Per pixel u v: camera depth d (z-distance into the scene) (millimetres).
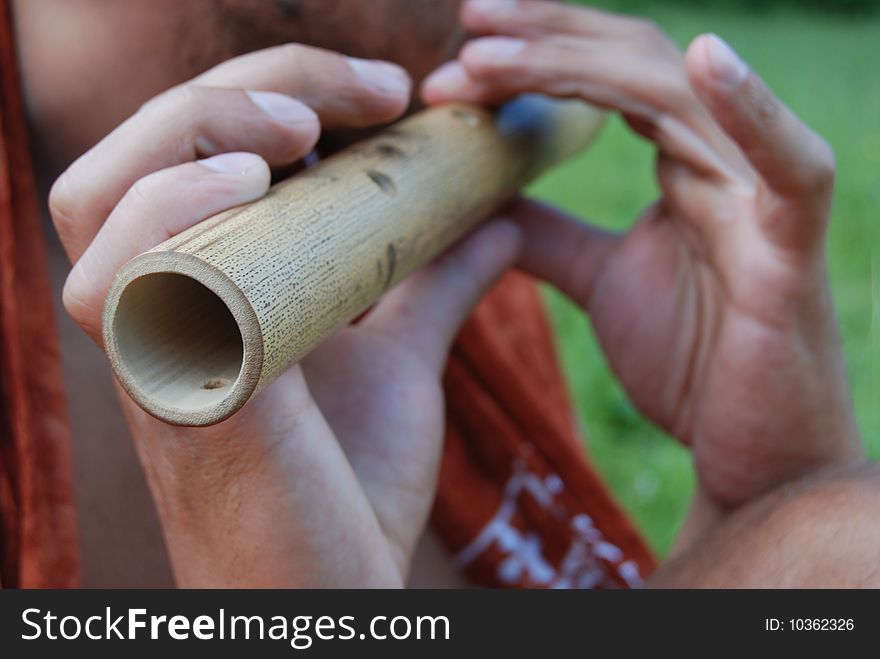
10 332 832
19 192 838
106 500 1009
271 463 739
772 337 962
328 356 942
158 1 812
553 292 2979
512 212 1121
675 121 963
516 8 923
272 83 746
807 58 6527
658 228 1094
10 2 828
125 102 851
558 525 1333
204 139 690
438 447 953
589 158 4488
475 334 1249
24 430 842
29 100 857
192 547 792
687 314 1066
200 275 532
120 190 675
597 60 938
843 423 1010
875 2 8141
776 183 878
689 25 7406
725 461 1028
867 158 4480
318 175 686
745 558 802
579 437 1720
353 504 790
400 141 787
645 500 2221
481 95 924
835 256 3439
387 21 875
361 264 646
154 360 563
